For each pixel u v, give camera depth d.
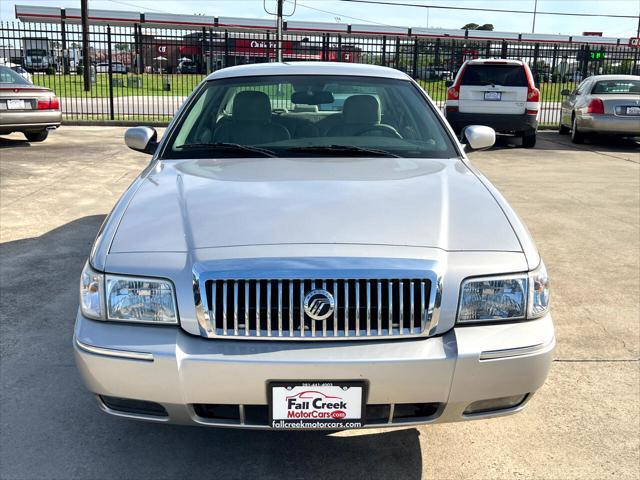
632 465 2.62
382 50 18.75
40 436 2.77
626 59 19.66
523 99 12.64
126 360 2.21
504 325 2.31
